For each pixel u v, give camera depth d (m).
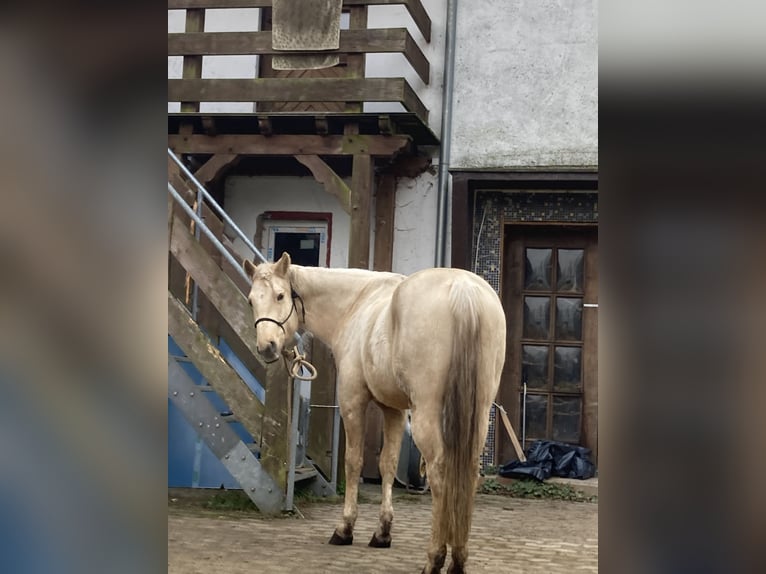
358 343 3.82
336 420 5.86
